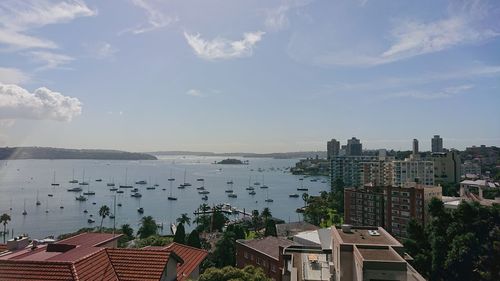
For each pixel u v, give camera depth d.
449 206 113.50
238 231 115.44
